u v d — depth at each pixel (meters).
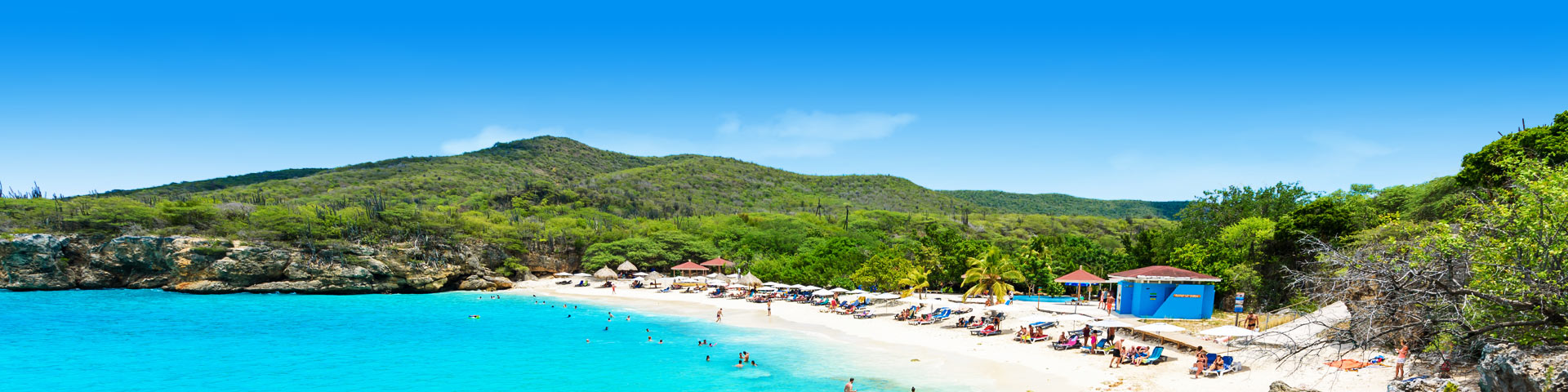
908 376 37.56
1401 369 28.27
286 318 66.69
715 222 171.12
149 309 73.62
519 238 123.56
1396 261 20.53
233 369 41.09
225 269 94.38
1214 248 63.81
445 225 117.88
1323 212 58.44
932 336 50.44
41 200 117.81
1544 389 17.64
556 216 168.38
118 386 36.81
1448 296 19.84
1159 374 34.81
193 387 36.69
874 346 47.09
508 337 53.41
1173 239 82.44
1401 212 59.44
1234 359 36.66
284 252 97.56
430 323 63.16
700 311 72.38
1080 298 69.44
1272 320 46.12
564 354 45.75
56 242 98.12
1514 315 20.42
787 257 117.94
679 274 127.62
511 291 101.88
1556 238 18.59
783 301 80.06
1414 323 20.56
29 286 95.56
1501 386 19.52
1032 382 34.91
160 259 98.25
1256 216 84.62
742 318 65.50
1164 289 53.41
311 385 37.03
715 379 37.78
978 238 192.88
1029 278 78.25
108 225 105.62
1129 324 44.69
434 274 101.50
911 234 181.38
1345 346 33.75
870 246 146.38
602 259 122.50
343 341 51.47
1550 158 39.66
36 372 40.22
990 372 37.75
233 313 70.69
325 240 102.38
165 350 47.62
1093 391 32.62
